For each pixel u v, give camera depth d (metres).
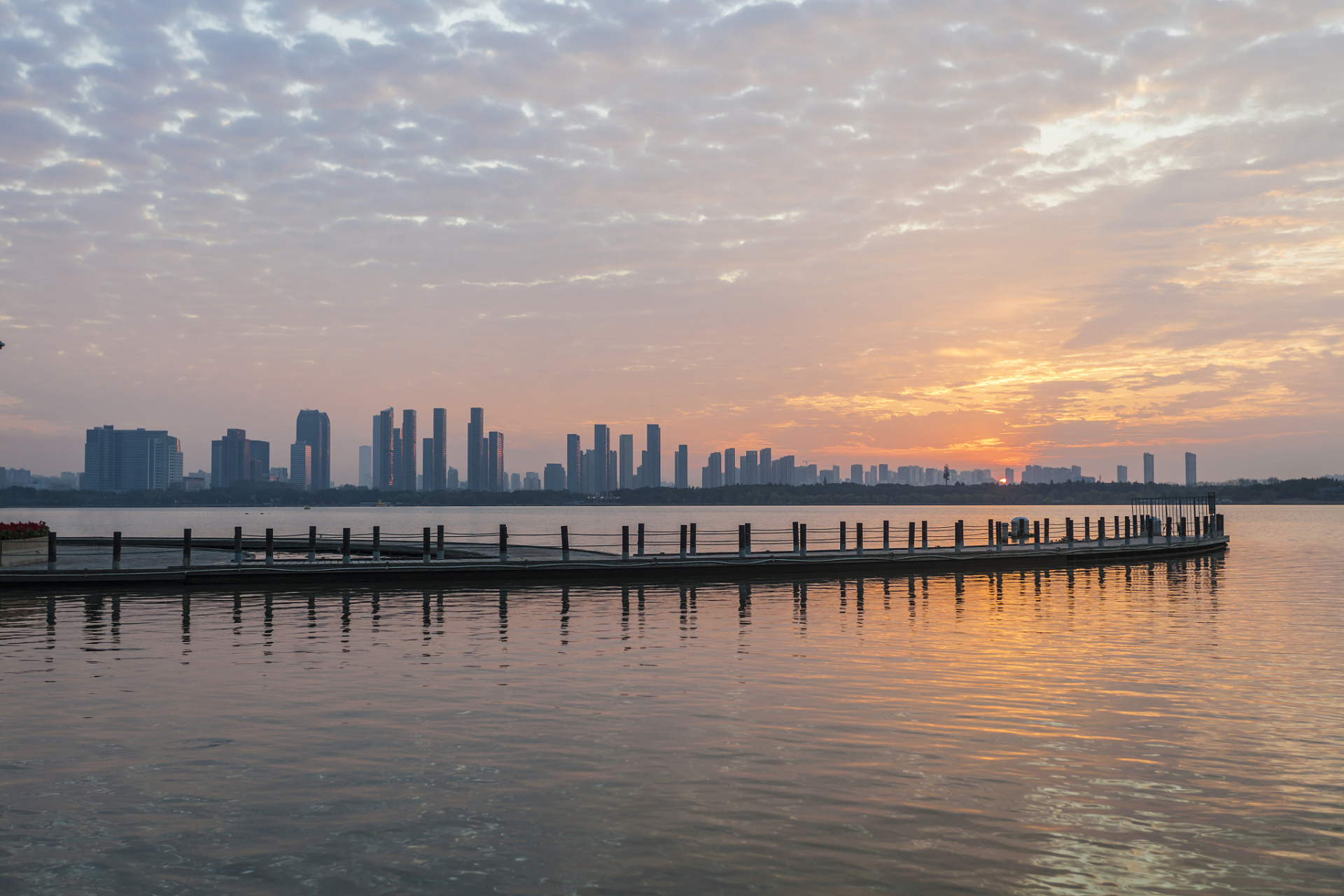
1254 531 112.12
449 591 34.00
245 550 51.78
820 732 12.61
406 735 12.39
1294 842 8.59
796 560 40.94
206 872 7.90
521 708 14.08
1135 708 14.10
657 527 137.50
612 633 22.78
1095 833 8.80
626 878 7.75
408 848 8.41
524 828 8.91
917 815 9.29
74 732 12.52
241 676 16.78
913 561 43.47
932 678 16.56
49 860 8.14
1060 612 27.27
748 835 8.73
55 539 35.06
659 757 11.32
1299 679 16.50
